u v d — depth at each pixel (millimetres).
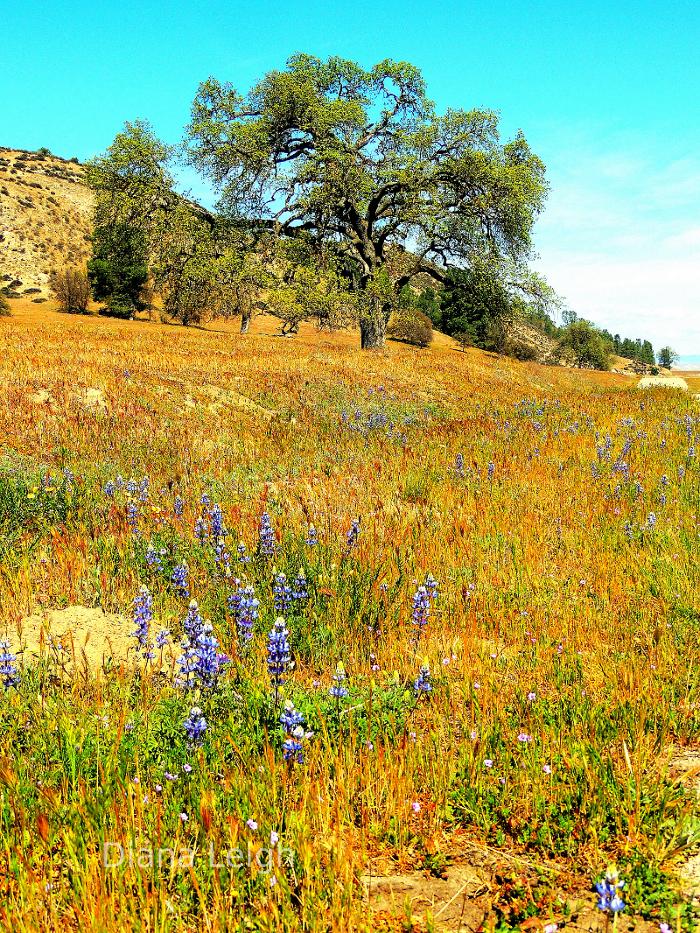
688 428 14062
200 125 36031
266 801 3330
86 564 6562
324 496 9273
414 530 7836
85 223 120312
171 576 6227
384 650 5375
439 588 6500
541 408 19281
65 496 8117
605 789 3484
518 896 2971
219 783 3535
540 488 9914
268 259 37500
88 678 4520
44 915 2711
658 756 3867
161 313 70812
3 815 3213
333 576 6203
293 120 37750
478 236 36969
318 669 5137
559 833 3336
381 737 4031
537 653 5383
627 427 14367
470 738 4008
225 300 44906
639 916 2826
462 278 39812
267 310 37562
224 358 23547
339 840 3102
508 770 3754
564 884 3029
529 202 36594
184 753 3717
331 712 4137
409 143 37406
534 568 7102
